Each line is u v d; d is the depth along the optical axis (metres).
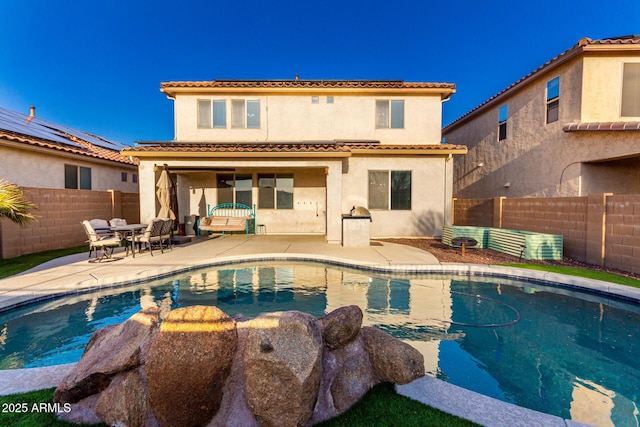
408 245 11.02
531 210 10.05
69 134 16.52
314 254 9.23
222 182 14.41
